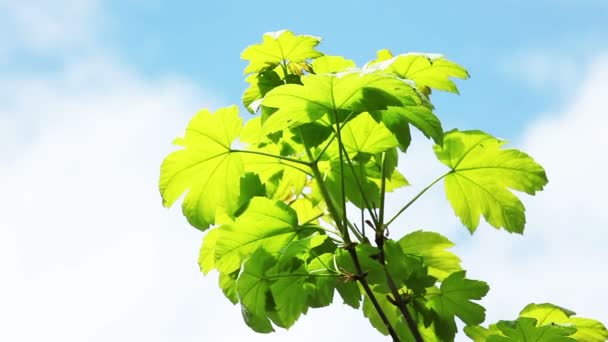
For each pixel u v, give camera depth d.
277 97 2.16
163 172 2.27
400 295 2.24
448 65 2.30
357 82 2.15
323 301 2.24
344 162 2.29
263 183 2.29
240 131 2.27
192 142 2.27
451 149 2.32
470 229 2.34
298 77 2.31
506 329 2.25
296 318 2.25
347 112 2.21
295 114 2.19
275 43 2.30
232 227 2.24
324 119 2.24
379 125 2.27
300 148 2.30
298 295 2.24
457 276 2.27
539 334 2.24
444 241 2.32
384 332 2.34
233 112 2.27
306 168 2.32
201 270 2.31
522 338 2.25
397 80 2.14
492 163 2.32
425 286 2.23
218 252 2.25
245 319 2.26
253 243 2.25
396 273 2.22
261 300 2.25
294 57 2.32
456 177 2.33
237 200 2.28
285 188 2.33
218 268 2.25
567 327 2.24
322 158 2.30
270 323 2.26
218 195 2.28
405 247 2.32
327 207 2.24
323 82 2.15
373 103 2.17
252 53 2.31
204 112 2.26
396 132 2.20
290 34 2.30
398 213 2.24
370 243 2.22
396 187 2.39
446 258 2.33
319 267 2.23
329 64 2.34
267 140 2.30
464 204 2.34
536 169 2.31
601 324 2.31
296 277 2.24
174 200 2.28
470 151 2.32
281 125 2.19
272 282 2.24
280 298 2.24
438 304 2.28
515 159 2.31
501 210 2.33
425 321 2.27
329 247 2.22
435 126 2.19
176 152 2.27
